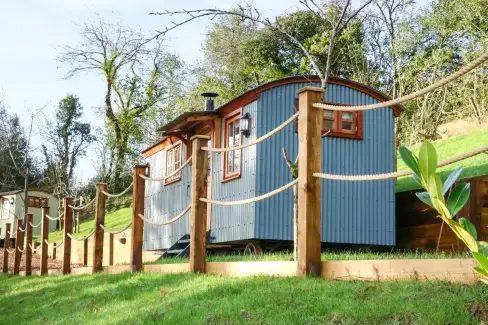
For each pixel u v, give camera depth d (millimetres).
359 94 14891
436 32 27500
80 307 8500
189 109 36719
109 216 33625
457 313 4281
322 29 31375
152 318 6352
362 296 5254
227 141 15305
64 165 40531
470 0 25500
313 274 6418
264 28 31859
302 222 6500
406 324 4367
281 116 14156
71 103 56844
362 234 14383
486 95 25375
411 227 14008
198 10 11305
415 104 27781
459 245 9586
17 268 17500
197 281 7770
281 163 14031
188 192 17125
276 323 5020
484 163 16438
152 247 19594
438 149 20453
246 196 14078
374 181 14703
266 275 7121
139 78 39188
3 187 39562
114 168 38812
